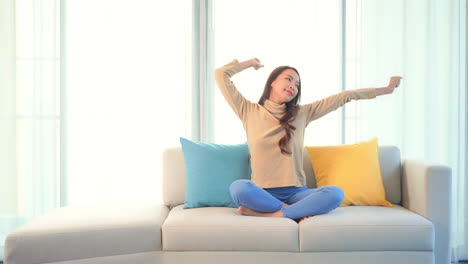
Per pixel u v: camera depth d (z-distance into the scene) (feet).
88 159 11.38
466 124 11.46
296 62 11.47
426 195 8.55
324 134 11.47
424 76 11.42
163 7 11.46
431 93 11.43
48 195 11.27
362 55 11.43
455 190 11.42
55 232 7.73
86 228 7.86
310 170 9.91
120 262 7.92
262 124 9.38
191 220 8.14
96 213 8.71
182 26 11.49
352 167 9.49
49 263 7.68
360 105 11.45
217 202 9.27
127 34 11.43
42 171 11.21
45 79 11.19
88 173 11.40
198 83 11.51
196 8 11.46
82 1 11.31
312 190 8.79
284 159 9.18
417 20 11.42
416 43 11.44
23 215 11.23
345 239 7.98
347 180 9.39
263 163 9.16
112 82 11.42
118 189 11.46
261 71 11.44
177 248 8.02
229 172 9.39
